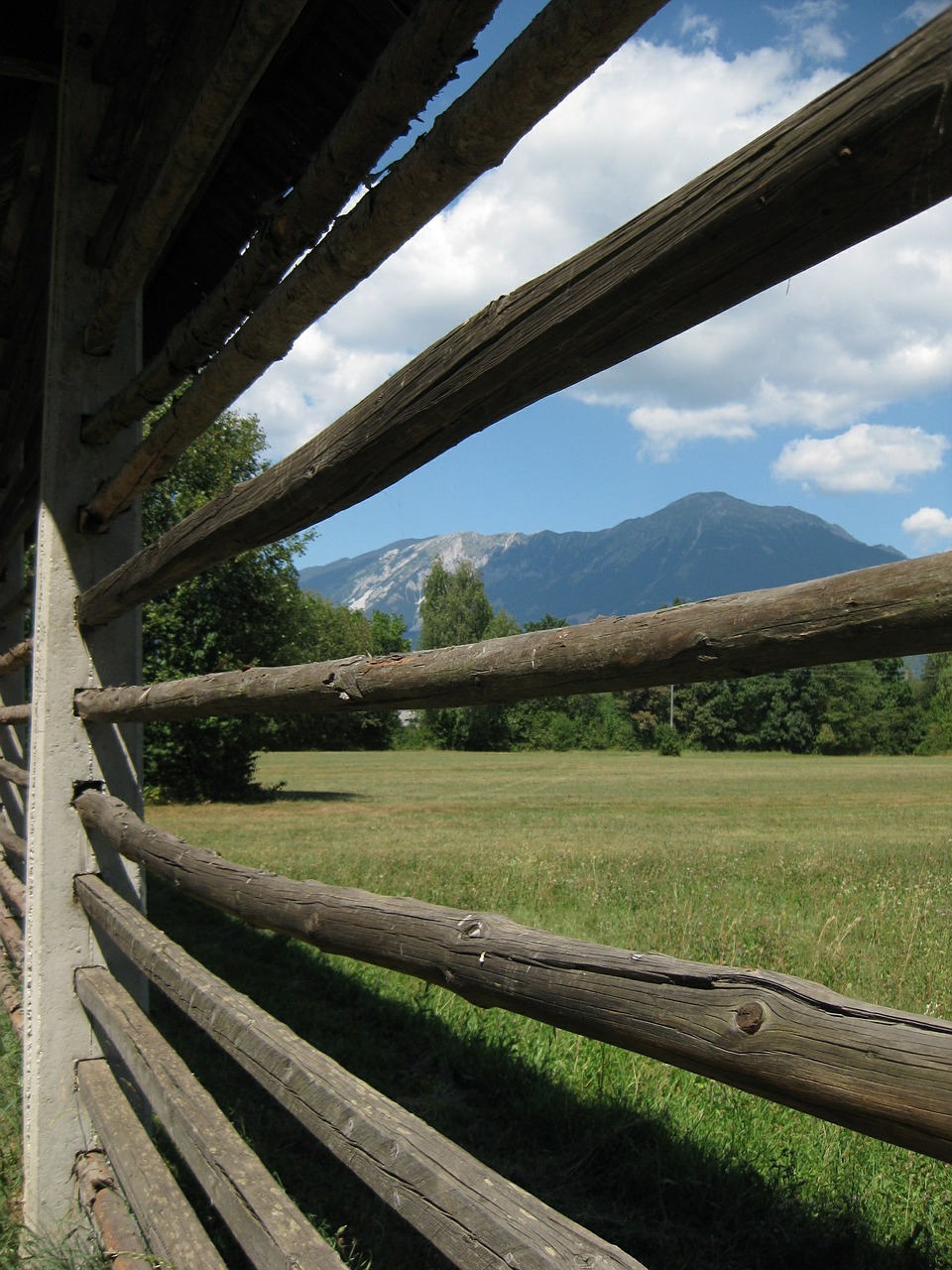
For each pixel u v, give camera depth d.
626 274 0.90
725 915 6.90
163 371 2.60
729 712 75.19
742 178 0.76
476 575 103.56
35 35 3.41
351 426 1.43
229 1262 2.99
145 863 2.63
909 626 0.74
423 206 1.41
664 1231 3.06
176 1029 5.14
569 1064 4.23
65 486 3.47
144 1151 2.44
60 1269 2.79
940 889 8.57
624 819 20.11
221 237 3.48
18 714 4.99
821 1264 2.84
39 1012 3.33
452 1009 5.06
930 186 0.69
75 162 3.42
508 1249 1.04
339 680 1.63
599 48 1.02
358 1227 3.16
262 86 2.71
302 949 6.63
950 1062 0.69
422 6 1.29
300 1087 1.51
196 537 2.10
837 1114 0.77
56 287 3.46
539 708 76.06
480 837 15.55
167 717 2.70
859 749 72.69
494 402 1.19
